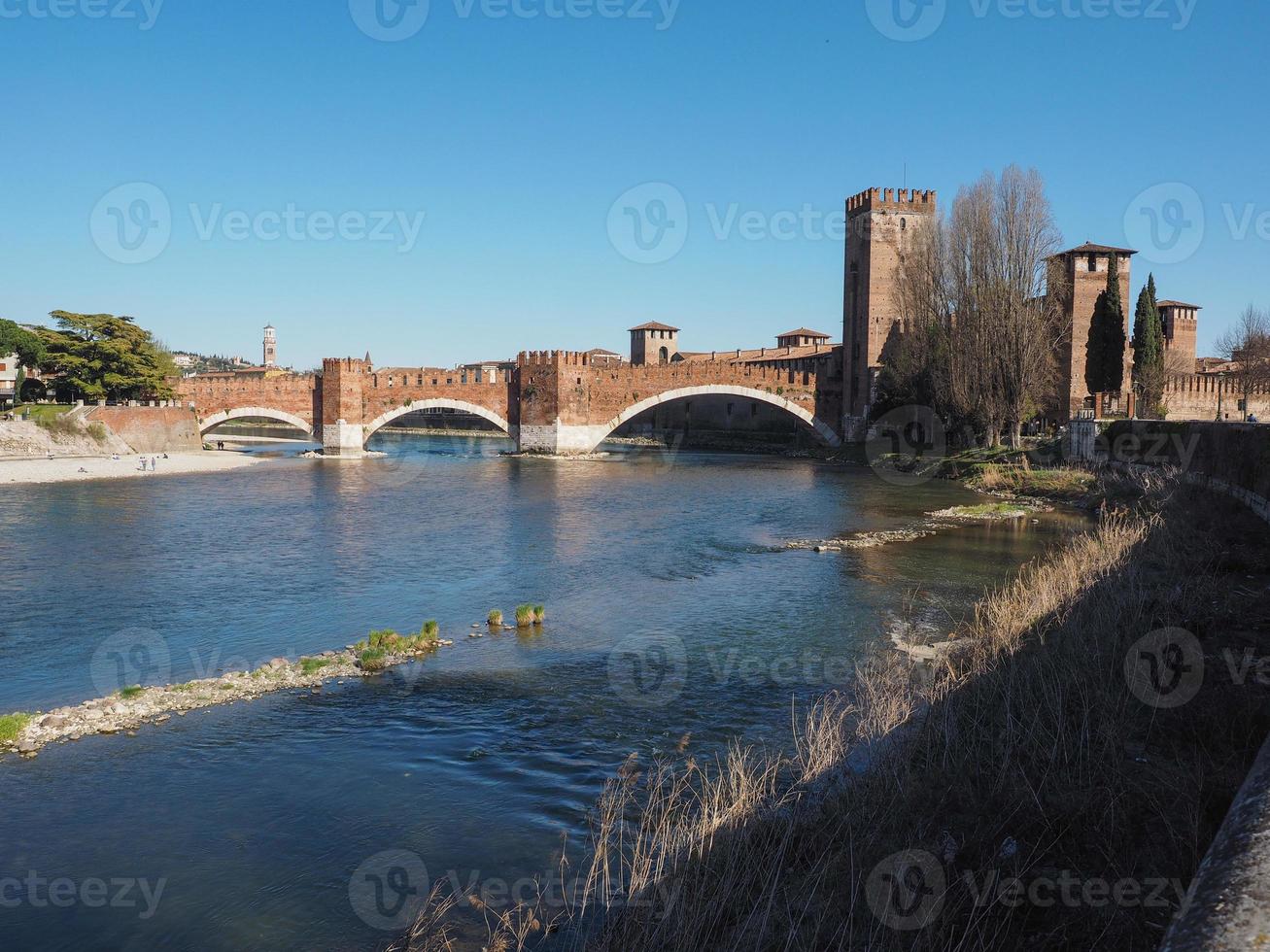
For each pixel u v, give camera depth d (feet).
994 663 47.26
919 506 168.55
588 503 178.19
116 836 38.70
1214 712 35.17
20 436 248.11
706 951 25.13
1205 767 30.45
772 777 40.91
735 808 33.47
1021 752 34.09
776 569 103.71
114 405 290.76
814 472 255.70
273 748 48.75
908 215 321.52
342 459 303.48
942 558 108.88
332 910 32.24
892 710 43.34
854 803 32.71
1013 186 211.61
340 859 36.22
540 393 320.29
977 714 39.55
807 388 334.44
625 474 249.75
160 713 54.75
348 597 90.33
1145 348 234.99
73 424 262.47
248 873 35.27
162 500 179.42
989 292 212.23
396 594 92.12
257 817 40.29
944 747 36.24
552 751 47.70
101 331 296.92
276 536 133.08
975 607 78.07
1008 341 210.18
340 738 50.14
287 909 32.55
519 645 70.69
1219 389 255.29
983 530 131.64
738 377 327.67
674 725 51.34
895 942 23.62
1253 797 11.96
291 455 317.22
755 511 163.53
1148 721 35.68
